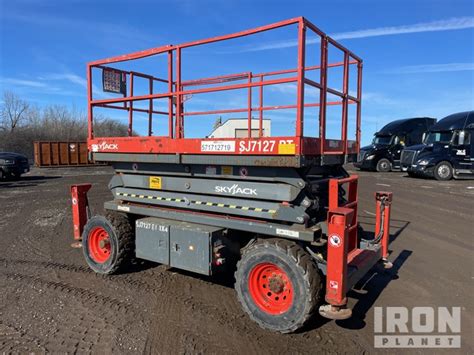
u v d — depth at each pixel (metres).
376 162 25.45
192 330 3.87
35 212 10.29
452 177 19.56
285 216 3.99
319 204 4.25
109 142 5.39
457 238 7.42
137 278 5.33
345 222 3.38
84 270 5.67
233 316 4.18
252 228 4.20
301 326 3.71
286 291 3.82
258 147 3.91
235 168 4.28
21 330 3.88
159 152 4.78
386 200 4.97
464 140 18.86
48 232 8.01
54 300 4.61
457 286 5.06
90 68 5.56
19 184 17.12
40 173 23.67
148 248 4.91
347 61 4.76
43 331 3.86
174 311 4.30
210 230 4.39
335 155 4.54
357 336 3.79
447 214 9.77
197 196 4.71
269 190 4.08
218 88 4.29
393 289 4.96
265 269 3.94
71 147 31.16
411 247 6.82
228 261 4.60
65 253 6.52
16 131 43.41
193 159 4.47
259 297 3.98
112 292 4.84
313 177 4.52
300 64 3.64
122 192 5.57
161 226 4.74
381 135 26.33
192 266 4.48
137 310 4.33
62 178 20.02
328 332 3.86
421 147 19.92
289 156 3.73
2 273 5.54
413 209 10.45
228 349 3.53
